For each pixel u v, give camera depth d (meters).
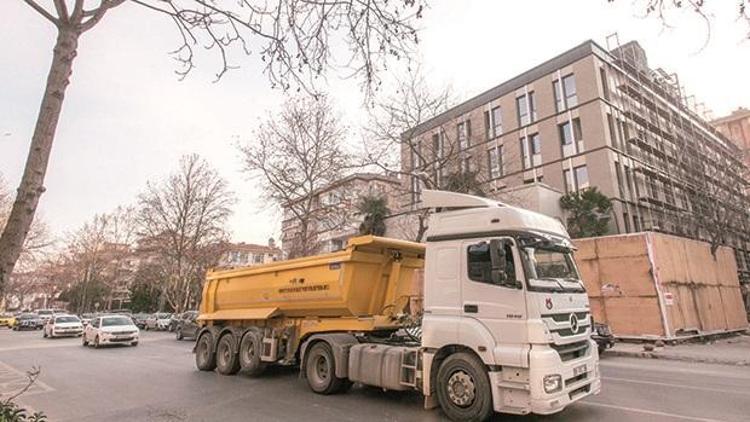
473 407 6.36
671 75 39.03
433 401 6.96
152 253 43.38
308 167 26.67
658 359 14.45
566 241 7.51
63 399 8.55
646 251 18.02
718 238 25.69
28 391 9.43
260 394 8.73
